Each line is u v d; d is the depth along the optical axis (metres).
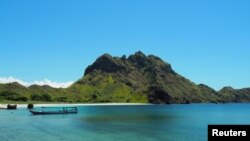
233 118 151.38
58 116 148.25
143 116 156.75
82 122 113.94
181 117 153.12
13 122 109.56
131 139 67.25
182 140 66.38
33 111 153.62
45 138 66.69
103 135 73.62
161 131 83.88
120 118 139.25
